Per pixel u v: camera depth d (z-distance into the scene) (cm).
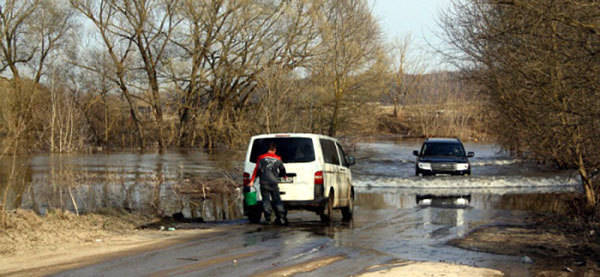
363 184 2575
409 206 1741
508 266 837
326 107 4328
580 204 1520
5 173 2636
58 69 4841
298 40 4288
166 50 4838
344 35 4297
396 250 958
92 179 2375
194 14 4600
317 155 1364
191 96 4834
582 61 1038
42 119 4619
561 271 808
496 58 1327
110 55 4959
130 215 1396
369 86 4394
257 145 1388
